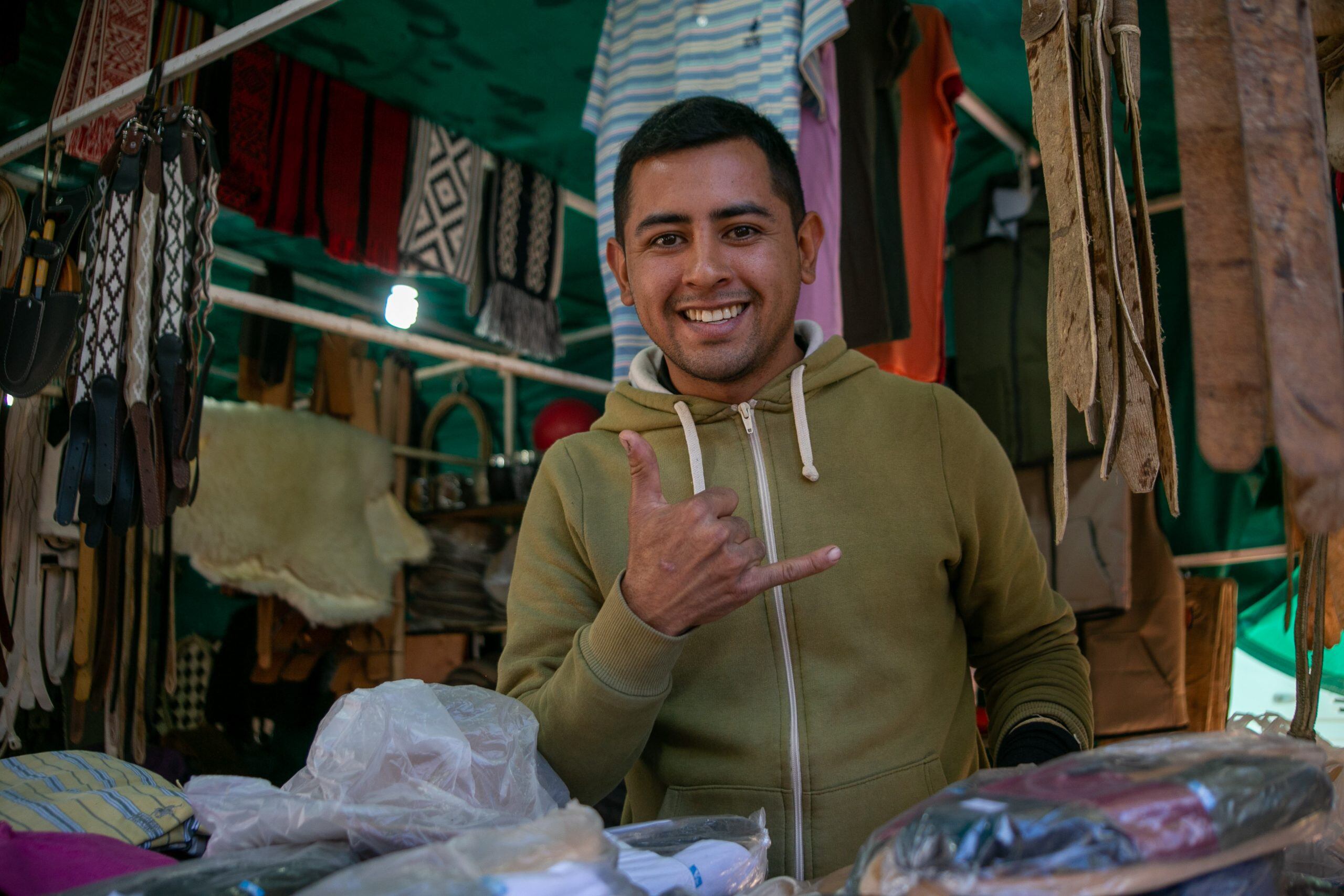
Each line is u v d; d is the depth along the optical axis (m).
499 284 3.23
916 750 1.19
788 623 1.19
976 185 3.37
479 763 0.94
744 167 1.19
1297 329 0.59
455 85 2.89
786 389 1.29
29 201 2.85
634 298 1.28
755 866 0.87
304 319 3.03
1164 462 0.80
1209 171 0.65
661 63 2.10
